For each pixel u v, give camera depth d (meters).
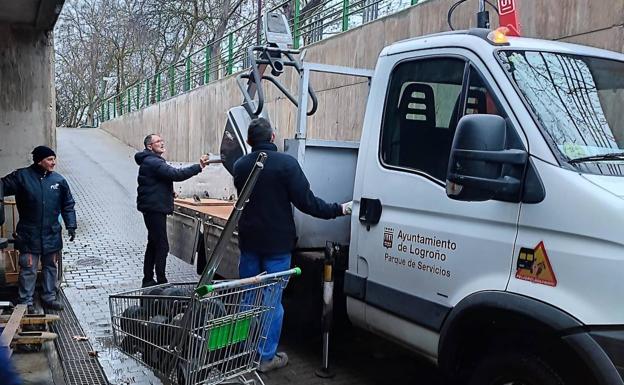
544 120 2.87
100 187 16.86
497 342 3.06
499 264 2.90
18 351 4.75
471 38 3.26
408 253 3.45
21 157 6.95
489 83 3.06
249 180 3.14
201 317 3.11
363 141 3.93
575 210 2.58
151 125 25.56
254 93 5.36
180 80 23.28
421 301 3.35
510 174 2.80
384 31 9.67
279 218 4.09
